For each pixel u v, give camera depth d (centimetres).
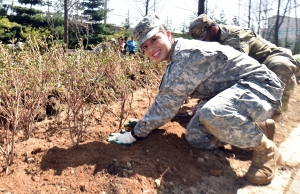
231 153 292
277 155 263
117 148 254
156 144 261
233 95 230
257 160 251
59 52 387
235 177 255
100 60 366
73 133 289
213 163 265
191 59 232
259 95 233
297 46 1684
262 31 1800
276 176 261
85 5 2848
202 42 246
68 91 280
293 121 402
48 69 314
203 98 270
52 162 234
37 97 288
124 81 297
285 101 380
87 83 287
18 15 2441
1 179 215
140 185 212
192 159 261
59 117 328
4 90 249
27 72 280
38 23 2459
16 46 355
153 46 245
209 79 247
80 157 239
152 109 249
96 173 220
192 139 274
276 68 374
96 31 2564
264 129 295
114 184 209
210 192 229
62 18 2394
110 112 340
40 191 202
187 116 355
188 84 236
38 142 272
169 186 222
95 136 282
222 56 236
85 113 305
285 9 1603
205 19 371
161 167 236
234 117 224
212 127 229
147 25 239
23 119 275
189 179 237
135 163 231
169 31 257
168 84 237
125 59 423
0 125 290
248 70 244
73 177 217
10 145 263
